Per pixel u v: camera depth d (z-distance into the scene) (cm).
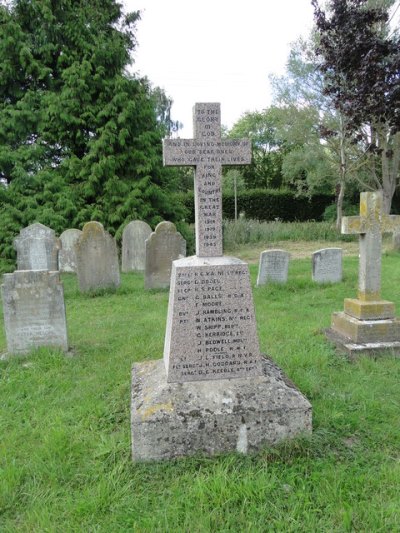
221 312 323
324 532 229
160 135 1567
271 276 908
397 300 736
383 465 280
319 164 2208
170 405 299
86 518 242
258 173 3756
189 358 323
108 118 1461
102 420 347
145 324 646
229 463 281
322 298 794
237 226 1925
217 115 326
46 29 1445
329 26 1053
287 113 2216
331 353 491
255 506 246
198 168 328
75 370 462
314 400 370
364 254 526
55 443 311
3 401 393
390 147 2012
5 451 306
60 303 520
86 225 884
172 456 291
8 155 1360
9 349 518
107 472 283
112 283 911
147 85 1602
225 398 305
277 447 294
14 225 1305
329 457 289
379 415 346
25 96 1429
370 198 520
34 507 252
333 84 1177
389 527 232
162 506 250
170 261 936
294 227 2034
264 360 367
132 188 1466
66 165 1434
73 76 1415
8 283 511
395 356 488
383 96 952
